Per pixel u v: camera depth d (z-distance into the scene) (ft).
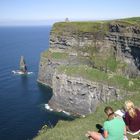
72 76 365.20
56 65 507.30
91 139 64.59
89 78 351.05
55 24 550.36
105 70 435.94
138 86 312.09
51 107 381.81
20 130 294.87
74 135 84.12
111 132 57.06
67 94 370.94
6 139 271.69
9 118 334.85
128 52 408.46
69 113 365.40
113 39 437.17
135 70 396.78
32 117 338.54
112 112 58.59
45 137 88.74
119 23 422.00
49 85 508.12
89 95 350.43
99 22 483.92
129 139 64.90
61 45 528.63
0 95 444.96
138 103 105.19
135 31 389.80
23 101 408.87
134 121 65.62
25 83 524.93
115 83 325.83
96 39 469.98
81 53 490.90
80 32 494.59
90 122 91.81
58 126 104.68
